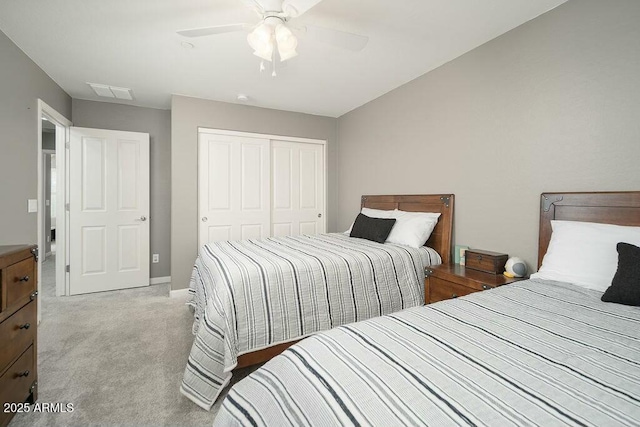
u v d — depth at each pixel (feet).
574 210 5.94
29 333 5.06
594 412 2.01
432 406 2.06
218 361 5.26
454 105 8.66
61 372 6.21
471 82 8.16
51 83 9.77
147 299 10.98
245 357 5.60
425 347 2.88
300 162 13.99
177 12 6.45
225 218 12.34
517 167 7.13
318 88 10.84
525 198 6.98
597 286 4.74
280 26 5.45
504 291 4.81
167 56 8.37
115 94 11.30
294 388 2.52
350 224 13.67
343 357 2.71
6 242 7.32
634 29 5.27
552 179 6.47
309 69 9.29
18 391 4.74
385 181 11.46
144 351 7.11
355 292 6.86
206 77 9.80
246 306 5.64
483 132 7.88
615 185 5.53
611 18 5.54
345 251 7.73
